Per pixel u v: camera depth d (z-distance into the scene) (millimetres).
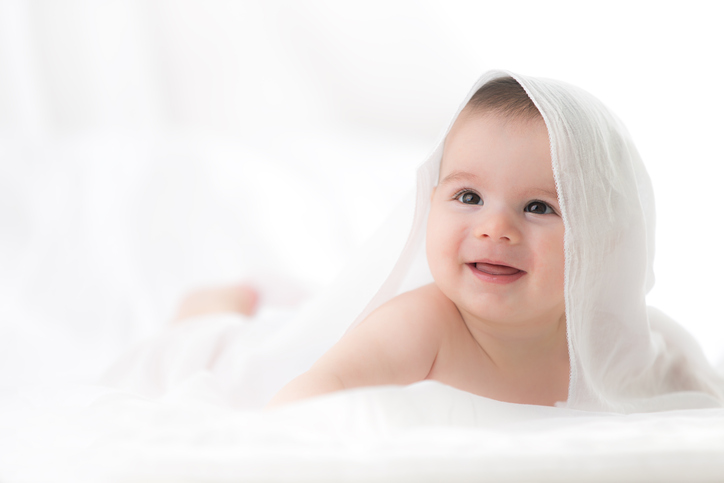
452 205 1056
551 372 1121
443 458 561
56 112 2705
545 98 1018
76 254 1916
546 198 1021
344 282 1165
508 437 632
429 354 1037
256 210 2191
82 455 616
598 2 2713
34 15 2605
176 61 2873
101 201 2074
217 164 2371
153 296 1846
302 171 2602
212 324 1390
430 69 3219
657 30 2574
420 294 1105
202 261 2014
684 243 1970
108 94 2582
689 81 2502
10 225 2117
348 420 651
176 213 2150
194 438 593
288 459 553
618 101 2621
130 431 636
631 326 1098
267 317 1498
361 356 971
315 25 3010
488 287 1018
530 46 2939
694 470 591
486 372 1096
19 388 880
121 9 2568
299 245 2104
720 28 2475
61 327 1673
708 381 1254
